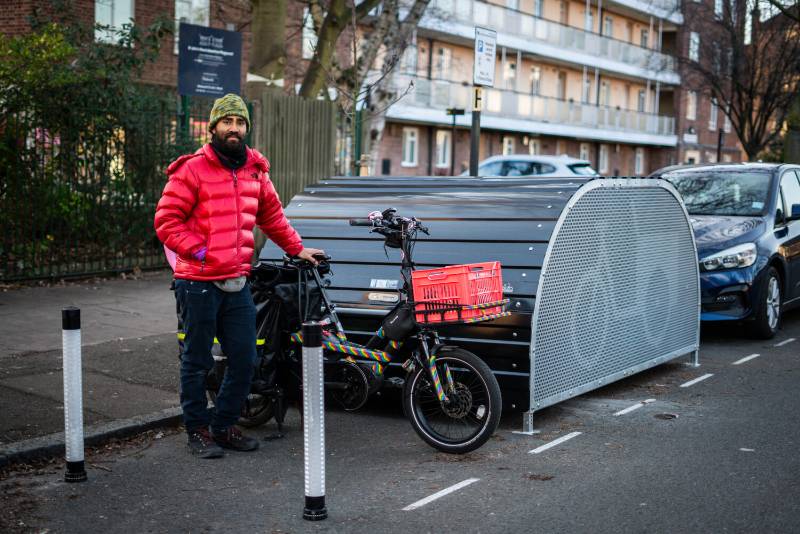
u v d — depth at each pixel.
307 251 5.77
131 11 21.22
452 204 6.81
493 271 5.63
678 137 50.69
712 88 29.92
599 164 46.22
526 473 5.17
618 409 6.71
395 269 6.68
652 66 45.31
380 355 5.75
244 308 5.45
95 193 12.09
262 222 5.64
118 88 12.44
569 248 6.29
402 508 4.59
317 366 4.36
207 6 22.77
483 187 6.93
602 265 6.70
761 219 10.06
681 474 5.15
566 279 6.26
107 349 8.09
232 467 5.28
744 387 7.48
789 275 10.20
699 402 6.95
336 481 5.04
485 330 5.98
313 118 13.93
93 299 10.66
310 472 4.39
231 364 5.49
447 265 6.34
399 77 31.53
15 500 4.68
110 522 4.38
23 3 18.72
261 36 13.12
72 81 11.52
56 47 11.55
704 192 10.70
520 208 6.42
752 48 27.78
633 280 7.16
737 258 9.47
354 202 7.31
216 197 5.23
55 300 10.48
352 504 4.65
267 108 13.10
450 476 5.12
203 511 4.54
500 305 5.61
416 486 4.94
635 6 44.75
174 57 22.12
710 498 4.74
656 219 7.49
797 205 10.15
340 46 25.84
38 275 11.50
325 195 7.54
